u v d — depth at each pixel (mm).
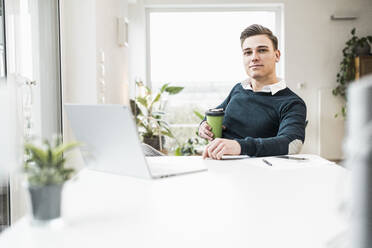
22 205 1969
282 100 1896
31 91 2193
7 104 1868
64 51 2793
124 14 4461
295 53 5078
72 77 2846
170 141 5090
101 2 3035
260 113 1933
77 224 654
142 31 5039
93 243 565
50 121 2531
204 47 5242
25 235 601
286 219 677
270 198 828
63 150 653
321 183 981
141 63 5078
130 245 558
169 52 5246
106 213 716
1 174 1735
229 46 5230
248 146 1455
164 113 4223
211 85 5262
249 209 744
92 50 2828
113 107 983
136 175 1066
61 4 2740
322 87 5102
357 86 386
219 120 1651
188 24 5223
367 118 377
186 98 5262
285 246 553
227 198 830
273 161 1351
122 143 1036
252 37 1947
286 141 1562
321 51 5070
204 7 5180
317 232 610
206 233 607
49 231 619
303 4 5031
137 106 4414
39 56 2359
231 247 551
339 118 5102
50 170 629
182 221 668
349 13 4992
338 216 689
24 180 632
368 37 4840
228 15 5203
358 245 399
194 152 4242
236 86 2182
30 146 635
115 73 3703
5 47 1925
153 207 759
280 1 5031
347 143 397
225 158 1478
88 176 1093
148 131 4180
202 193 878
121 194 869
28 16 2211
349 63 4859
